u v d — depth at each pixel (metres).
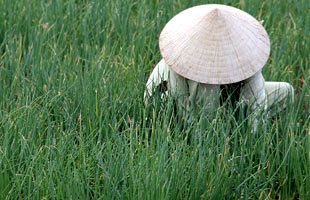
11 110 9.54
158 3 12.17
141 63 10.50
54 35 11.26
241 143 9.00
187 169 8.72
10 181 8.73
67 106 9.80
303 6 12.27
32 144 9.00
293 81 10.81
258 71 8.86
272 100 9.84
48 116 9.34
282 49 11.21
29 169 8.57
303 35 11.61
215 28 8.44
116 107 9.77
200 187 8.48
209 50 8.46
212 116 9.17
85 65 10.42
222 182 8.55
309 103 9.97
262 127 9.26
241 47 8.48
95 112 9.62
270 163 9.08
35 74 10.32
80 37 11.60
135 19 11.84
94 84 10.01
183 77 9.02
